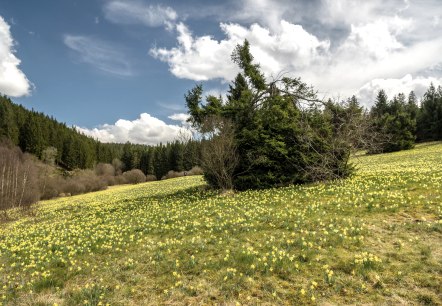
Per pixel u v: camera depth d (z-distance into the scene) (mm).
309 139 23406
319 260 9492
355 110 24844
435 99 96562
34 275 11102
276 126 24875
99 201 37875
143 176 100750
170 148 115688
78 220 23000
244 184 25562
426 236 10352
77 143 122812
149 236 14375
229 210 17344
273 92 28406
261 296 8086
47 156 105062
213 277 9242
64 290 9516
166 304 8227
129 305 8312
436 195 14594
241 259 10062
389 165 37688
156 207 22594
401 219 12203
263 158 24328
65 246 14148
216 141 25625
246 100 28859
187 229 14711
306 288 8172
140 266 10719
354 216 13219
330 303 7488
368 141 25344
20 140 109438
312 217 13750
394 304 7238
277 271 9117
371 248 9922
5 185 44594
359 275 8414
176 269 10047
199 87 30984
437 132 87562
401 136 74688
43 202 55469
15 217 31344
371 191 17094
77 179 80188
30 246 15234
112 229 16578
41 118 131750
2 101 122500
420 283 7855
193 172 85438
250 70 30172
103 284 9633
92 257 12367
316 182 23469
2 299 9336
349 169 24703
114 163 133750
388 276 8242
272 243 11188
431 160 38344
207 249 11477
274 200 18625
